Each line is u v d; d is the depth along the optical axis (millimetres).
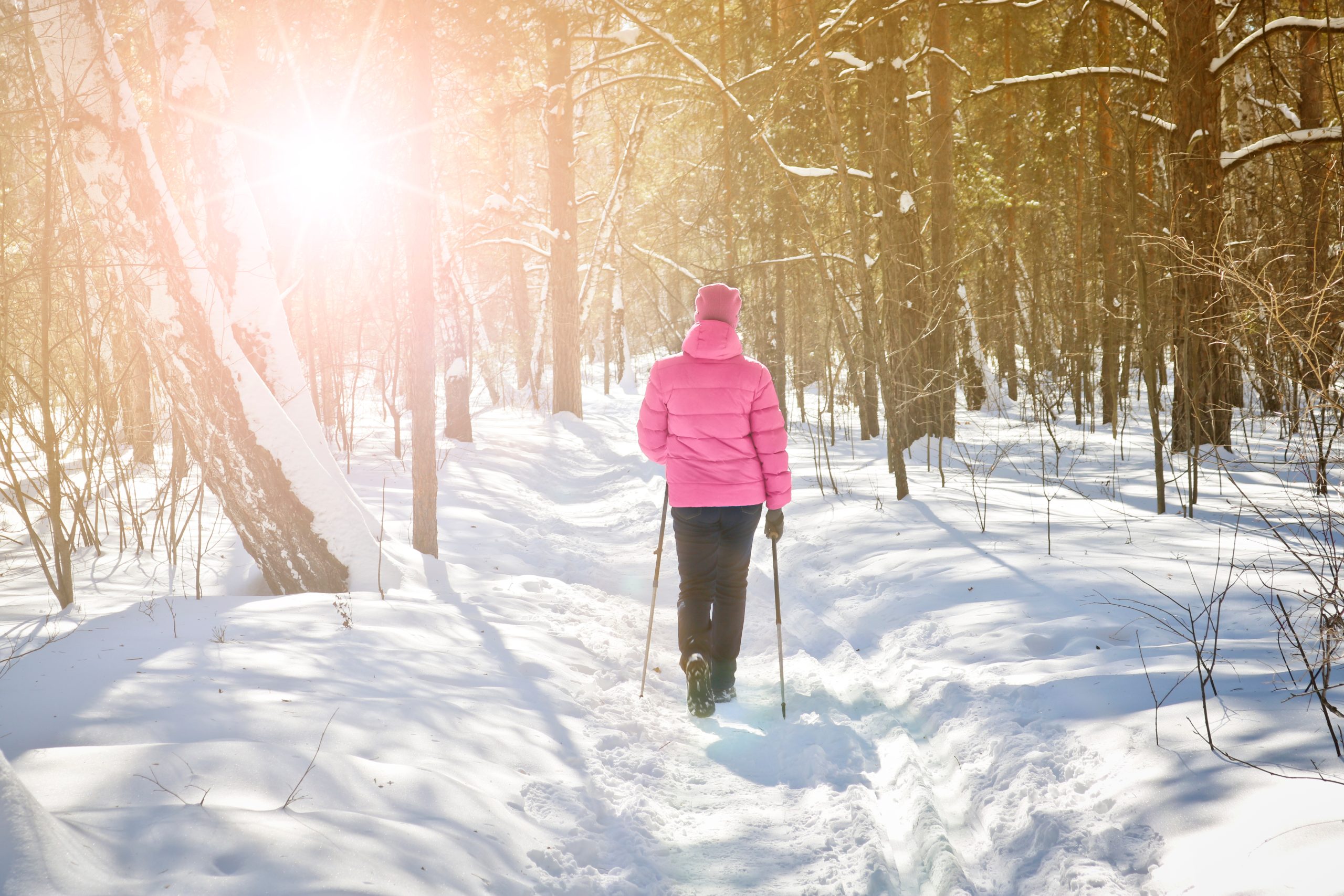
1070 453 11477
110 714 2691
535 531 7777
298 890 1773
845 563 5906
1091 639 3805
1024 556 5344
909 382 10359
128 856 1782
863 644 4418
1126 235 8203
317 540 4809
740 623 3805
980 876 2301
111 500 7238
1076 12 13375
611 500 9945
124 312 5375
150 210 4387
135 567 5734
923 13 12367
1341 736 2393
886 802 2803
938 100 12633
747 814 2746
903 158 11320
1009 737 2908
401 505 8023
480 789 2559
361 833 2078
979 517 6500
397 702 3068
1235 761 2387
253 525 4758
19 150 4969
